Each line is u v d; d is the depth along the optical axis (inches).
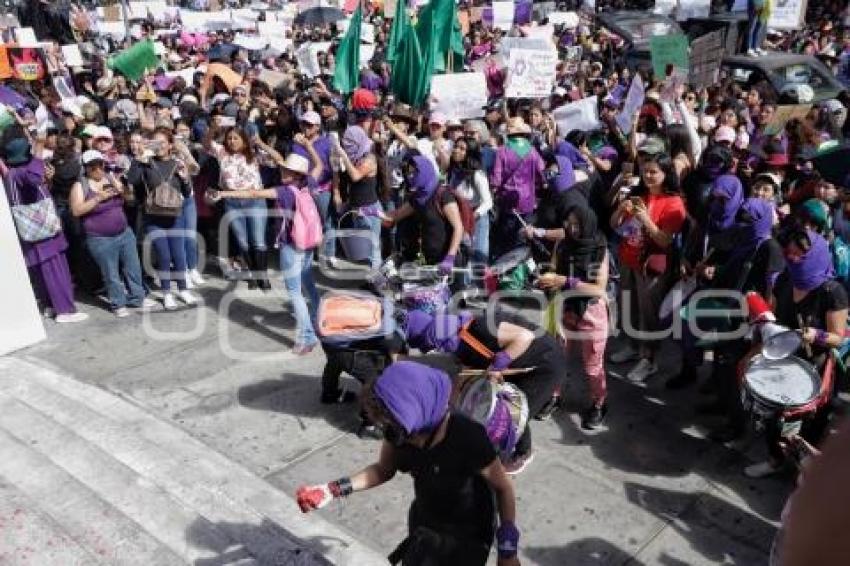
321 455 192.1
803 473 23.9
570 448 193.0
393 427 101.7
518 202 288.4
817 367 164.2
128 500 157.3
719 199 186.5
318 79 470.0
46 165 307.4
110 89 499.5
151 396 222.4
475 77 338.6
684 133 236.8
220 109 374.0
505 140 299.7
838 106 354.6
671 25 617.0
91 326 273.7
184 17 842.2
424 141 314.3
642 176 208.4
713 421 202.8
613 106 350.0
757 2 512.7
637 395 217.8
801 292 166.1
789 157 295.9
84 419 196.5
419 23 386.6
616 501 172.1
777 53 492.4
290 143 320.8
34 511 148.4
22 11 811.4
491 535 112.7
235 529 150.6
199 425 206.4
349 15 911.7
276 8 1291.8
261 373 235.8
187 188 291.1
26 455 172.2
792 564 22.5
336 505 170.9
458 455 105.1
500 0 735.7
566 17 821.9
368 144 290.2
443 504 109.8
